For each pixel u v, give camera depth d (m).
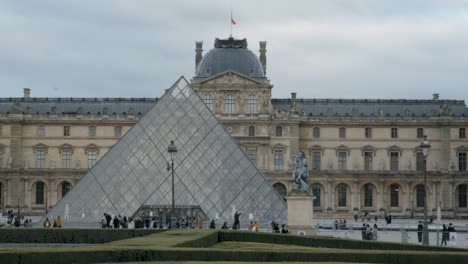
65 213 136.88
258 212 136.38
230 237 91.81
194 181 140.38
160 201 138.25
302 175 121.50
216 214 136.50
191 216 136.62
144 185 140.12
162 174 141.50
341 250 68.69
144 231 106.06
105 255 61.12
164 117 149.38
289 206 120.31
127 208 137.62
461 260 67.25
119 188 139.62
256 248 70.81
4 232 107.75
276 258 65.81
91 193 139.00
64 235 107.56
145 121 148.62
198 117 149.50
